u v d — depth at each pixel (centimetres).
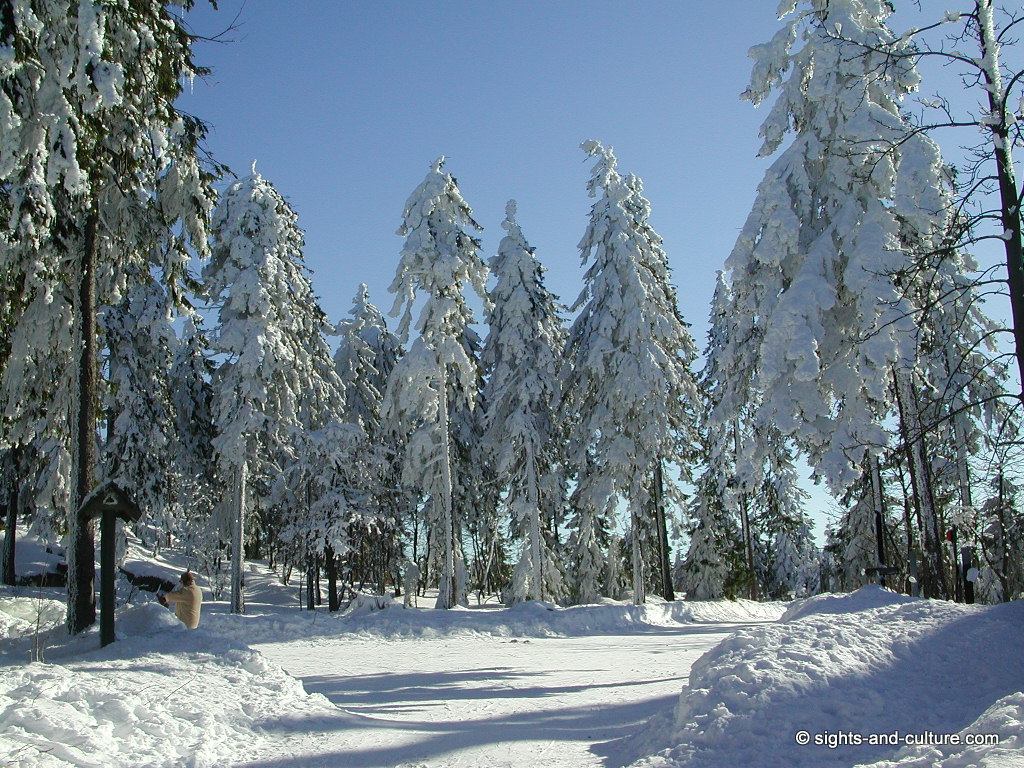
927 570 1812
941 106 1102
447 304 2892
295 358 2931
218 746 761
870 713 718
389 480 3828
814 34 1714
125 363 2722
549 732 869
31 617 1475
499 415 3200
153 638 1090
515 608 2753
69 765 639
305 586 4412
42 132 1034
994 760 504
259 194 2897
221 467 2825
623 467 3011
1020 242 1031
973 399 1772
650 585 4231
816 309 1575
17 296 1377
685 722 740
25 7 977
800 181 1683
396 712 1012
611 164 3203
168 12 1312
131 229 1483
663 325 3041
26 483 2916
